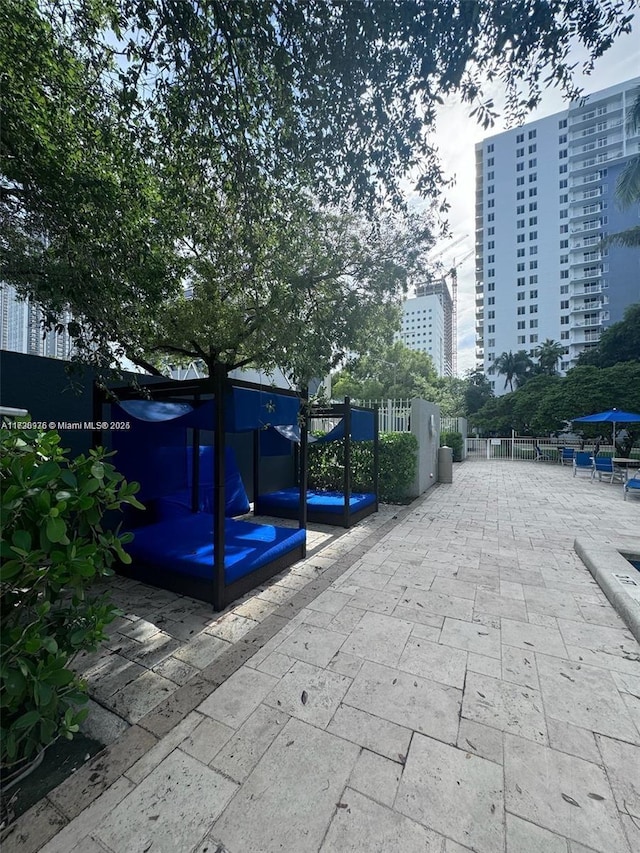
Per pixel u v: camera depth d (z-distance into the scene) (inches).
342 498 247.3
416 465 324.5
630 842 52.3
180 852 50.7
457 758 66.0
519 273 1872.5
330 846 51.4
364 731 72.1
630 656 96.7
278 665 92.7
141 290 128.8
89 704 79.5
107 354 116.9
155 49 91.7
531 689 84.2
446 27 84.0
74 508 69.8
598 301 1691.7
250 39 90.1
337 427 235.5
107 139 109.5
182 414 135.0
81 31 94.0
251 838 52.5
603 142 1684.3
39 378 158.1
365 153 109.0
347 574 152.1
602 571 142.4
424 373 1040.2
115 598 130.0
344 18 84.9
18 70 95.7
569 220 1753.2
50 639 61.0
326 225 172.4
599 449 703.1
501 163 1900.8
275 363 178.2
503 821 55.2
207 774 62.8
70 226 105.9
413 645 101.4
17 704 60.3
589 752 67.4
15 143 96.7
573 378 786.2
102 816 55.9
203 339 193.0
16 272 100.0
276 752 67.3
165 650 99.3
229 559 135.5
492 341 1941.4
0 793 59.1
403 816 55.8
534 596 131.5
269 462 305.6
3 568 57.3
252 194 123.4
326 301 170.6
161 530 167.9
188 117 105.7
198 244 161.3
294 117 105.9
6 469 62.1
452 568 158.9
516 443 726.5
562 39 85.5
